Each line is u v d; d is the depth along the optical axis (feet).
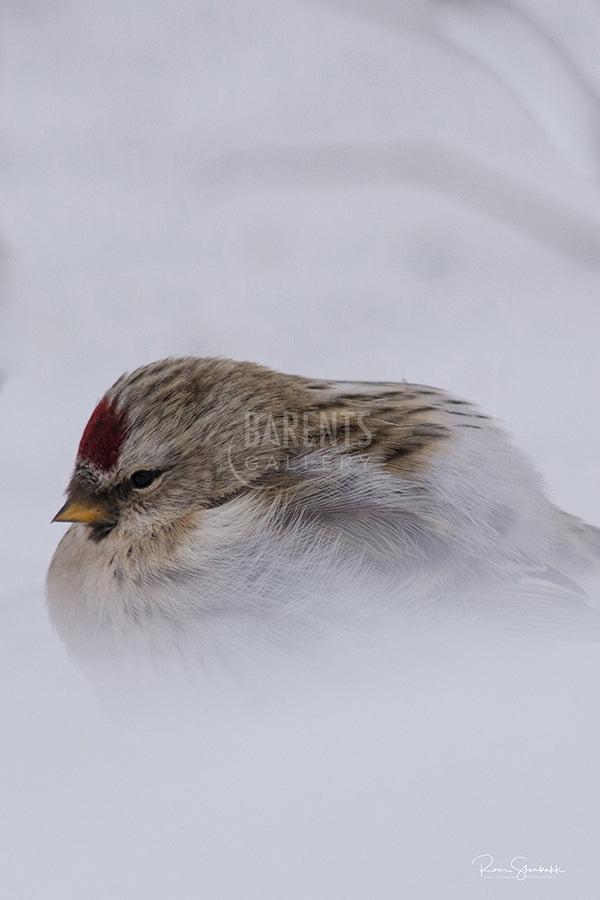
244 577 7.78
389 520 7.77
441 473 7.79
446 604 7.77
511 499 7.79
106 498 7.81
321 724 7.64
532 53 7.91
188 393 7.81
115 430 7.80
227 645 7.78
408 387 7.84
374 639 7.76
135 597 7.80
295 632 7.77
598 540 7.82
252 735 7.64
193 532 7.79
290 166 9.35
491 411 8.09
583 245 8.40
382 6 11.08
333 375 8.19
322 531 7.78
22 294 8.32
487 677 7.65
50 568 7.84
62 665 7.79
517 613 7.77
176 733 7.70
